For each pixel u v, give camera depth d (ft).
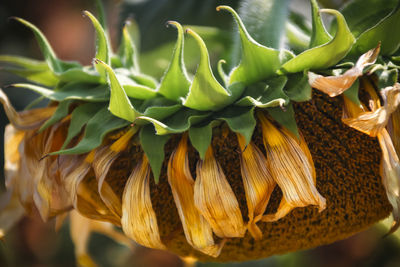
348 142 1.62
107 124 1.59
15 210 1.86
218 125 1.58
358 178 1.63
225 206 1.55
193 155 1.61
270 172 1.55
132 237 1.59
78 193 1.69
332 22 1.66
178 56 1.56
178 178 1.58
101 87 1.65
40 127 1.71
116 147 1.59
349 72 1.48
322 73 1.55
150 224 1.59
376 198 1.65
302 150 1.55
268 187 1.55
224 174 1.61
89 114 1.63
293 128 1.53
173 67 1.56
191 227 1.57
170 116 1.57
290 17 1.93
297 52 1.73
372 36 1.56
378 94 1.56
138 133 1.61
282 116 1.54
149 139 1.56
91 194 1.70
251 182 1.55
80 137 1.65
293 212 1.67
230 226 1.55
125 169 1.65
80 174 1.63
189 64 2.06
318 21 1.53
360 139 1.61
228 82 1.57
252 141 1.58
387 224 2.02
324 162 1.63
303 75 1.54
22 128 1.71
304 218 1.67
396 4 1.62
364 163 1.63
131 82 1.65
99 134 1.59
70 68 1.71
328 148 1.62
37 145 1.72
